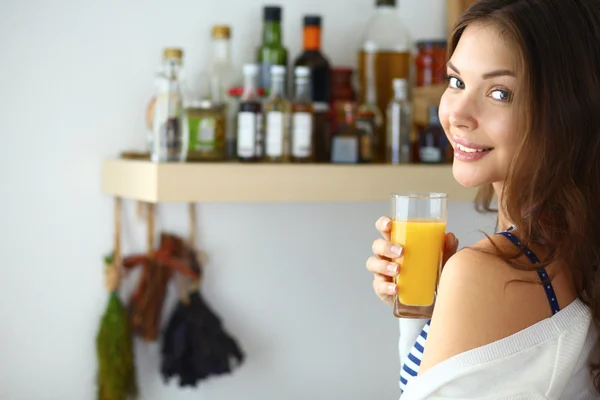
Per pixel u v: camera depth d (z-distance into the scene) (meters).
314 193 1.71
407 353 1.20
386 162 1.86
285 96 1.76
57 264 1.87
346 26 2.03
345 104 1.79
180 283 1.94
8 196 1.83
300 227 2.04
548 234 0.92
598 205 0.93
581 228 0.92
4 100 1.81
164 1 1.91
